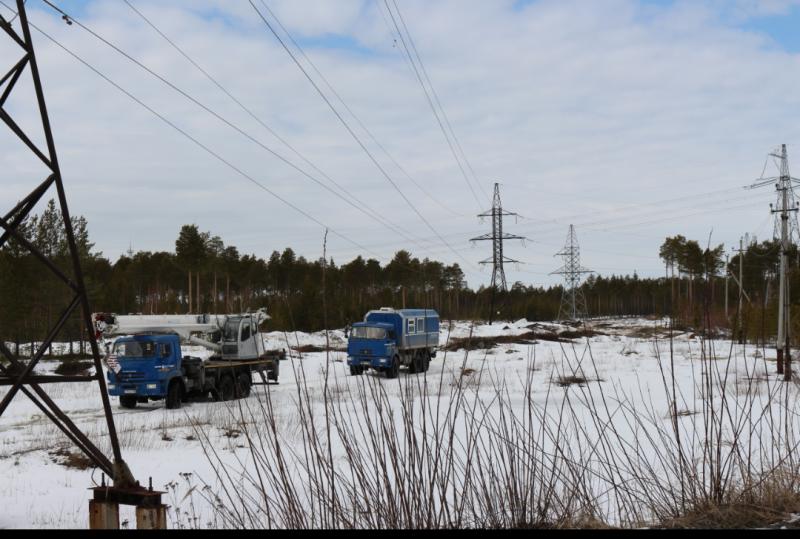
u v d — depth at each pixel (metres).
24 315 34.28
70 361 34.03
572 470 5.77
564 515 5.39
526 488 5.34
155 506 6.26
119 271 70.19
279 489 5.36
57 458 13.16
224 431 14.87
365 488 5.24
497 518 5.30
